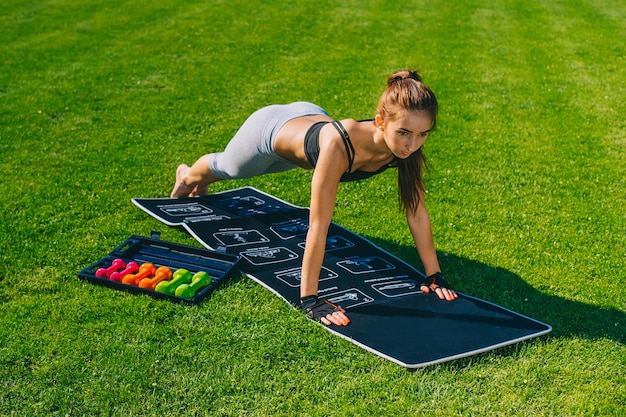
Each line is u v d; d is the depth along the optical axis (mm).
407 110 3436
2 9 13281
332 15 13023
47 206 5363
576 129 7383
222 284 4207
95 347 3580
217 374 3402
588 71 9680
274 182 6059
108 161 6395
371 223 5262
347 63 9961
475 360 3531
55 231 4949
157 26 12133
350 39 11344
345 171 3840
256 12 13266
